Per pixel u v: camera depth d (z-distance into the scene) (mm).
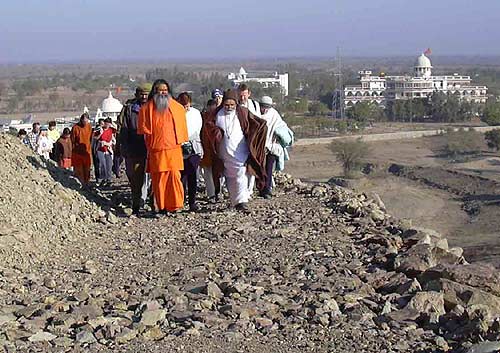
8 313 6602
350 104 131750
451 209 50844
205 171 13219
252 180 12945
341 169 67938
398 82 130750
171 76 172625
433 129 98188
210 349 5879
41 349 5758
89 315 6527
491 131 80125
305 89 156750
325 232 10453
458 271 7562
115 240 10359
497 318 6336
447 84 133625
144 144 12133
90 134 17156
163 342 5977
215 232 10570
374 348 5949
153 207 12336
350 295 7238
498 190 55344
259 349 5930
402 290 7488
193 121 12453
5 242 8828
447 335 6242
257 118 12305
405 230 10297
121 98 117562
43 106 132000
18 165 11844
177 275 8250
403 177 65062
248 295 7301
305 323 6516
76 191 12703
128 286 7723
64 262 9000
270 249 9516
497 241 37812
